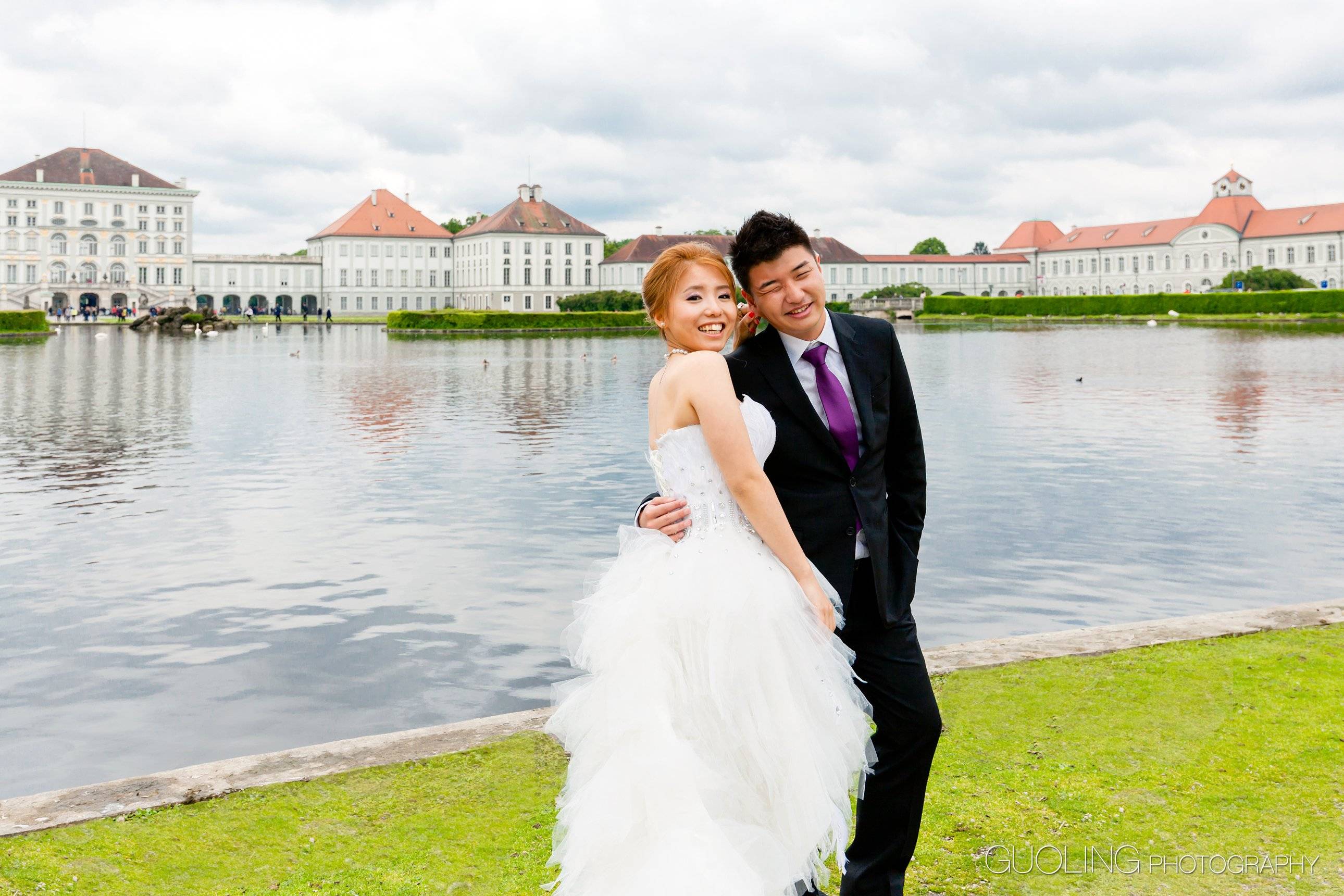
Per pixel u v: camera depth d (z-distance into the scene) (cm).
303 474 1368
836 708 268
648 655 258
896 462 313
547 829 354
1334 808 359
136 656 669
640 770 245
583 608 279
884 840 303
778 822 257
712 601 259
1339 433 1622
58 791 388
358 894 312
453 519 1074
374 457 1518
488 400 2400
